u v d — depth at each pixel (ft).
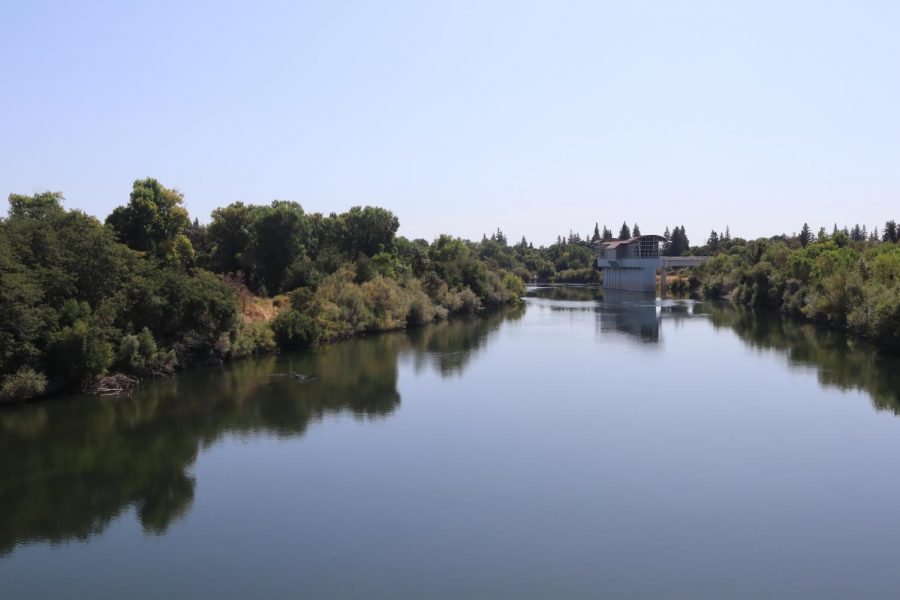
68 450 125.18
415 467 116.26
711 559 84.12
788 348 237.45
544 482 109.29
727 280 476.13
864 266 295.07
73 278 167.63
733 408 154.10
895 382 176.96
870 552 85.40
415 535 90.94
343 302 278.67
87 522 95.96
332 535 91.09
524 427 139.74
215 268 309.63
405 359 221.46
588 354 232.73
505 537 90.33
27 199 238.27
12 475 113.60
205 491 106.32
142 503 102.42
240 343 216.13
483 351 239.71
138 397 162.71
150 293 183.32
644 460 119.24
